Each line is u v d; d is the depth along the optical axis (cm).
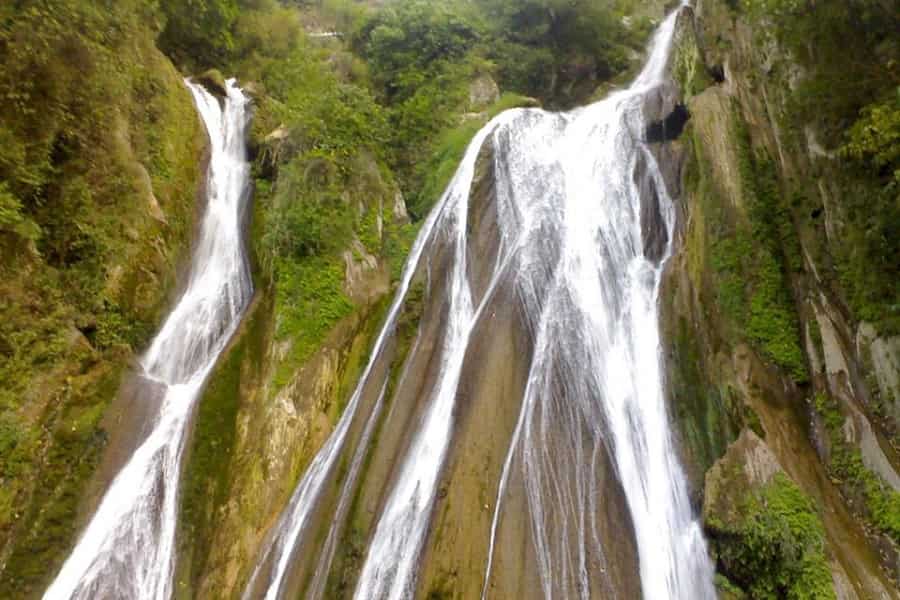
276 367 1036
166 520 852
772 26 1079
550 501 810
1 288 842
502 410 920
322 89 1547
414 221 1421
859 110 809
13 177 867
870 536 696
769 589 661
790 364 845
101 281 983
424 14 1953
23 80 867
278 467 937
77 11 969
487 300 1105
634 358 1027
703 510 768
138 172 1100
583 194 1322
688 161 1164
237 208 1354
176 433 934
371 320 1177
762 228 952
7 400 800
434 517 805
